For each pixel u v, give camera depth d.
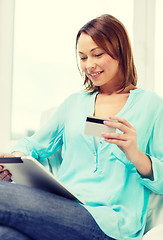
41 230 0.92
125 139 1.09
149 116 1.33
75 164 1.33
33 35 2.51
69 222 0.97
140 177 1.21
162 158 1.27
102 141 1.28
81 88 2.47
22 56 2.51
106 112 1.38
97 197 1.20
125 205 1.21
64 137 1.48
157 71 2.44
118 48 1.36
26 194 0.91
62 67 2.50
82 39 1.33
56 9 2.50
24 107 2.49
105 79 1.35
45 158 1.53
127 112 1.34
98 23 1.33
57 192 1.07
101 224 1.05
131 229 1.13
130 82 1.44
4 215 0.85
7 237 0.82
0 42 2.47
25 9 2.51
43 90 2.50
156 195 1.27
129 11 2.48
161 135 1.31
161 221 1.21
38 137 1.51
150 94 1.38
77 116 1.41
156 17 2.46
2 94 2.45
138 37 2.45
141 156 1.17
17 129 2.48
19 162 1.00
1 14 2.49
